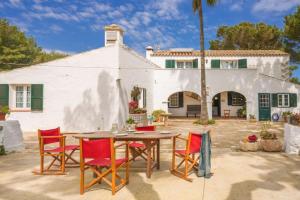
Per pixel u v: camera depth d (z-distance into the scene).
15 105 14.00
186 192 4.41
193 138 5.30
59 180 5.16
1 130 7.77
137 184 4.85
